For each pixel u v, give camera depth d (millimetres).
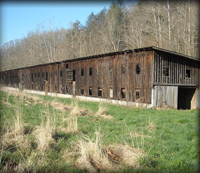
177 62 21812
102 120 11375
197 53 31344
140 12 42000
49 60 62438
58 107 15312
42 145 6246
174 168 5414
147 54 20109
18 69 50344
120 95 22656
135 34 41656
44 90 39656
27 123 9117
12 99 17172
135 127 9688
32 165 5090
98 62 26359
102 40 50156
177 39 34188
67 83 33094
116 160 5754
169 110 18297
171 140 7750
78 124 9758
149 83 19703
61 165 5387
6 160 5465
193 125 10422
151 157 5988
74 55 55875
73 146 6680
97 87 26438
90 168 5203
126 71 22000
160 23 37812
